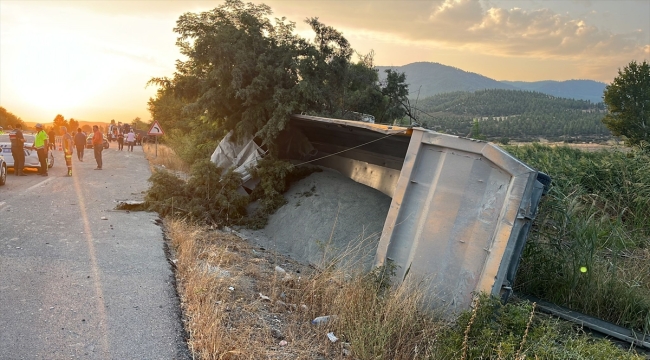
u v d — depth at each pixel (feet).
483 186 19.70
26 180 47.62
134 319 15.76
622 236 29.50
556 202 25.00
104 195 39.91
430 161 21.74
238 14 41.19
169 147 100.37
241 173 37.37
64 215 30.48
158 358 13.52
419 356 15.56
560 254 24.18
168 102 112.88
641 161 39.29
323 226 30.81
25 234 24.91
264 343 15.28
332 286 20.08
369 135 31.45
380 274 20.74
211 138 52.13
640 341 18.62
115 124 144.77
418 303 19.16
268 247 30.58
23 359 12.75
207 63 40.32
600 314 21.94
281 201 36.22
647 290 23.61
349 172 38.22
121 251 23.11
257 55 40.22
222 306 17.03
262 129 38.24
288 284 21.27
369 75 55.36
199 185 34.65
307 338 16.28
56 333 14.33
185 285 19.27
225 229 33.04
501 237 18.35
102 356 13.33
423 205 21.49
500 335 15.65
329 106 43.73
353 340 15.85
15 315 15.23
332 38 44.60
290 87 40.75
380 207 31.40
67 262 20.77
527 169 18.20
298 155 41.81
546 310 21.02
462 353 14.58
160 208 33.04
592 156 43.75
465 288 19.25
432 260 20.47
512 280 19.12
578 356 14.96
